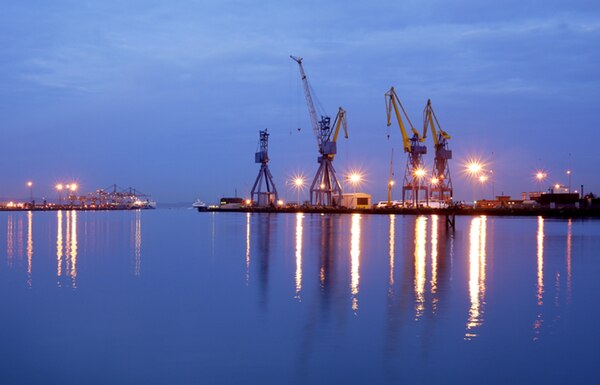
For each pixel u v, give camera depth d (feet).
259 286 95.09
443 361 53.52
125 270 117.60
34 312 75.36
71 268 121.60
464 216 523.29
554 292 87.92
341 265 124.16
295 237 220.64
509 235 225.35
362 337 61.41
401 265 123.75
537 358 54.13
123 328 66.49
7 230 291.17
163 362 54.03
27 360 55.06
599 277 104.06
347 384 48.32
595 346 57.77
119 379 49.98
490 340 59.88
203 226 329.72
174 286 95.81
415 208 586.04
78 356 56.18
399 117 630.33
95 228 313.73
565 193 517.55
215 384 48.55
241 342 60.08
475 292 87.97
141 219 499.10
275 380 49.32
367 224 342.23
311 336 62.03
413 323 67.26
